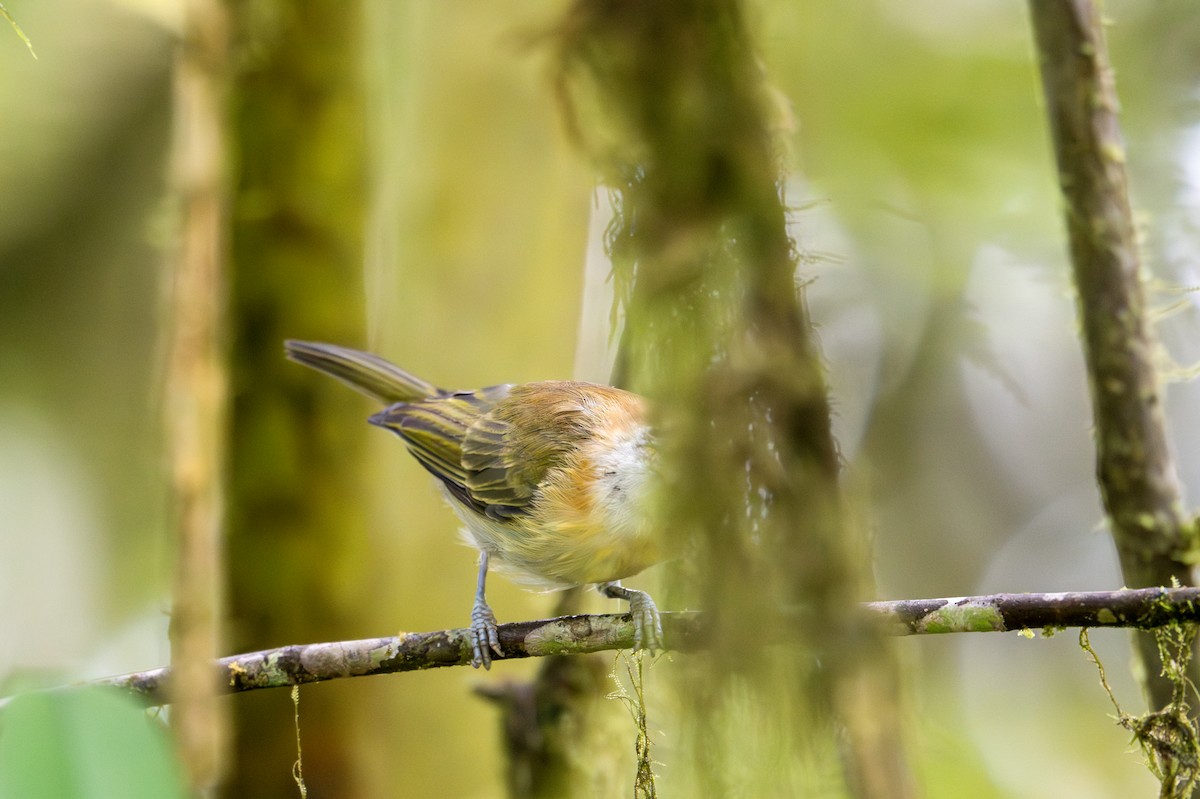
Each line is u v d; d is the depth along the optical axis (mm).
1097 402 5828
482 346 8789
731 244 6004
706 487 5848
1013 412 13297
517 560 8125
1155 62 10188
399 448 8898
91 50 11336
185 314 5430
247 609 6977
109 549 12805
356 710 7379
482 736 8180
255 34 6824
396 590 8516
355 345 7504
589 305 9906
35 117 11492
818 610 5758
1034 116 10633
